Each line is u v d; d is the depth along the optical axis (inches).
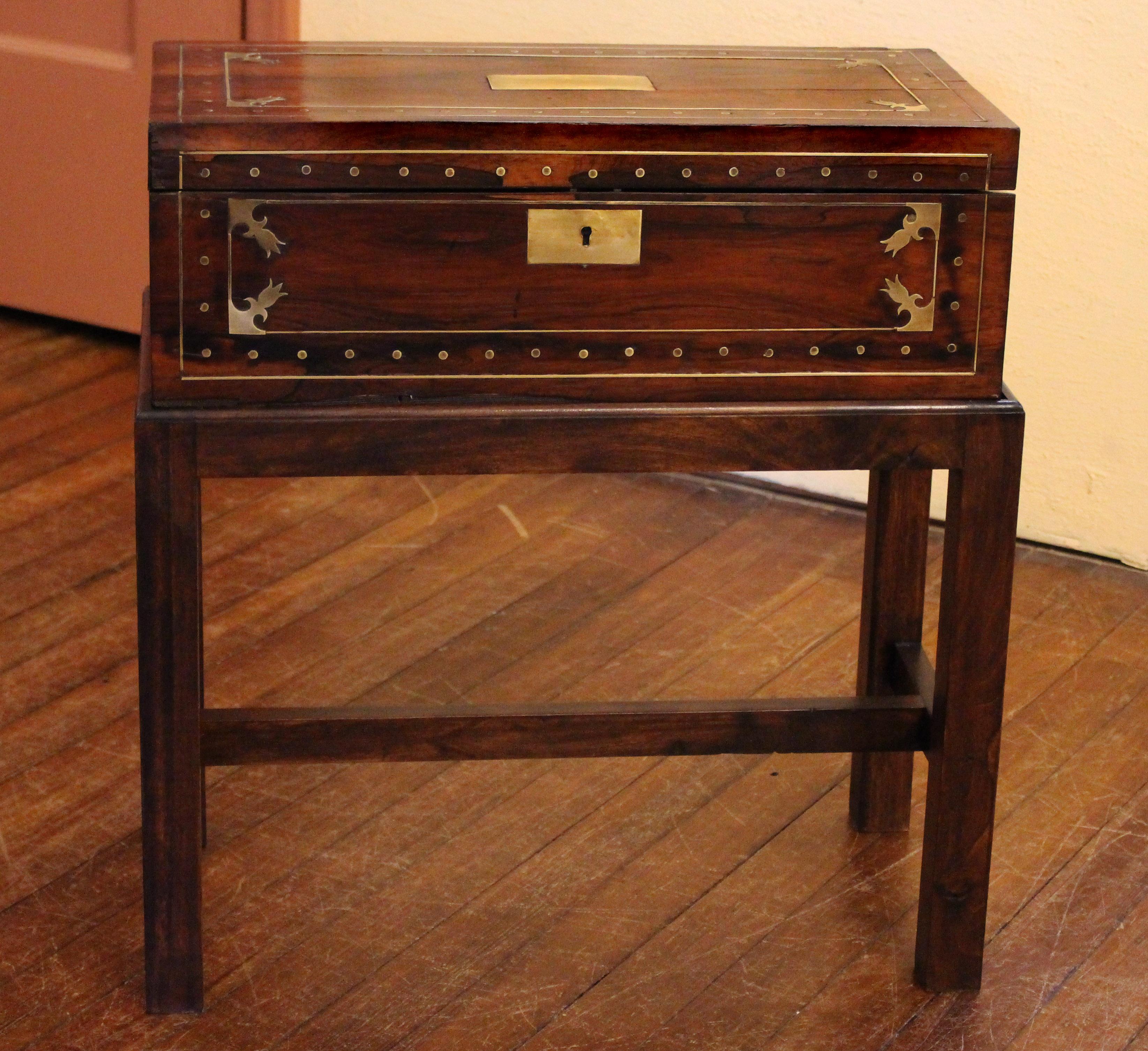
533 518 126.4
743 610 115.5
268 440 72.3
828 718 80.6
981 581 76.5
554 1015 80.4
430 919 86.5
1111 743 102.4
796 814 95.5
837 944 85.6
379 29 133.6
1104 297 118.7
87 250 148.3
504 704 84.7
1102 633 114.6
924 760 101.3
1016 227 119.6
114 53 140.9
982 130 70.6
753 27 123.3
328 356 72.1
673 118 70.8
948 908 81.0
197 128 67.9
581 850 92.0
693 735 80.4
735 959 84.4
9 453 132.1
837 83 78.5
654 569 120.1
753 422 73.9
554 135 69.6
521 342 72.7
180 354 71.2
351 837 92.5
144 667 74.5
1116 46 113.2
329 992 81.5
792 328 73.3
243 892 88.0
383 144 69.1
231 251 69.9
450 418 72.8
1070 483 123.6
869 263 72.4
